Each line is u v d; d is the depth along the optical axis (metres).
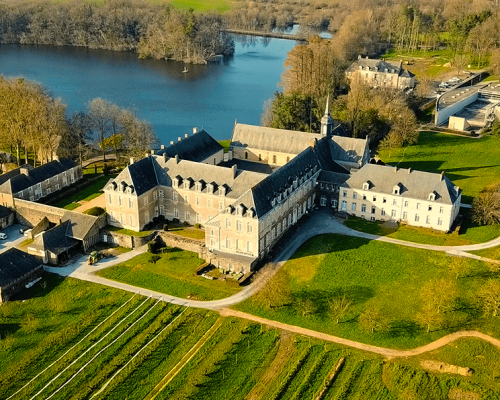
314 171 189.38
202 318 137.62
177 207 179.75
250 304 142.75
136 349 128.12
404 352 127.12
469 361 124.25
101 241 172.50
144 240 168.62
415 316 138.12
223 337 131.38
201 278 153.25
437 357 125.50
